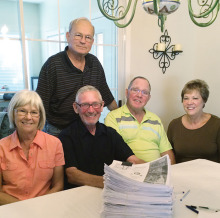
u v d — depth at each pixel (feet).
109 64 7.61
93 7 6.95
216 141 5.72
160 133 5.69
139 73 7.98
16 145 3.77
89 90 4.49
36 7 5.98
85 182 3.75
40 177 3.91
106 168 2.65
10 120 3.87
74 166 4.22
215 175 3.78
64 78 5.26
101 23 7.19
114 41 7.57
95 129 4.63
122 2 7.25
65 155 4.29
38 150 3.92
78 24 5.09
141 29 7.75
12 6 5.67
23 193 3.83
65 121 5.48
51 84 5.21
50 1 6.15
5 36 5.67
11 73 5.87
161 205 2.48
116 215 2.56
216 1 2.70
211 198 3.07
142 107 5.52
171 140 6.30
